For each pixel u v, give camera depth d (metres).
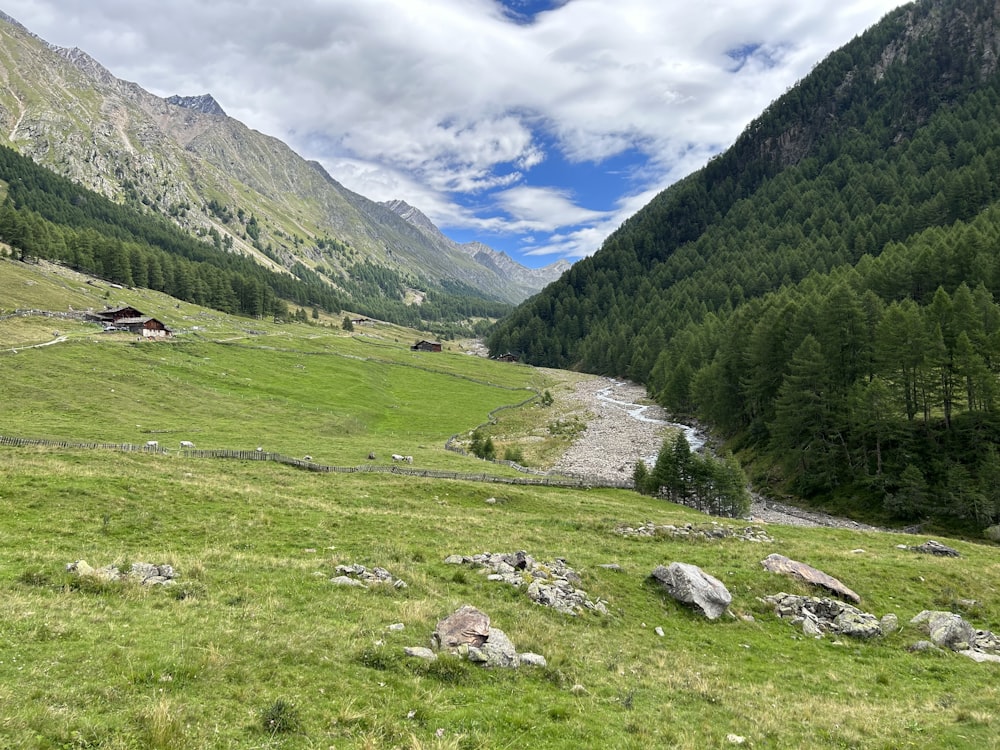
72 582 17.41
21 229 164.12
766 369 85.81
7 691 10.52
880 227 193.75
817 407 70.69
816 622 26.02
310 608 18.20
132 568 19.42
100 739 9.68
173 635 14.57
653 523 42.38
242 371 107.38
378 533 31.20
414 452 69.44
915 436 67.94
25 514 26.05
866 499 65.12
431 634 17.31
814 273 139.38
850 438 69.25
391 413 105.69
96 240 195.62
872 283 109.31
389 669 14.61
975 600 30.56
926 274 104.88
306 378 115.75
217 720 10.98
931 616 26.55
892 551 39.50
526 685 15.23
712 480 59.41
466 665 15.47
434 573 24.44
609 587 26.41
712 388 104.94
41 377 73.44
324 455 58.62
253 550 25.69
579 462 85.50
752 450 87.62
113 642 13.64
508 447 92.12
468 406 126.06
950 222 175.62
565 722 13.31
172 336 121.31
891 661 22.73
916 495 59.94
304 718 11.59
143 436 56.66
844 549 39.25
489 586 23.53
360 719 11.92
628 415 131.00
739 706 16.33
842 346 74.56
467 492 48.12
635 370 187.38
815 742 14.41
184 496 32.44
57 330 104.19
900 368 68.12
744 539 40.22
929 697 19.05
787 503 71.06
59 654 12.50
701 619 25.00
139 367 90.00
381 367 156.75
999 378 63.22
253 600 18.28
